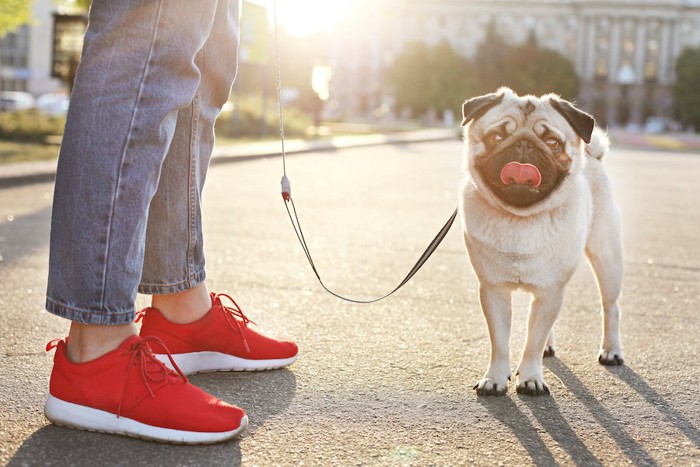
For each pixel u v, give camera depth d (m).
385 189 7.25
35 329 2.39
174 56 1.76
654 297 3.07
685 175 10.84
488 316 2.07
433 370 2.20
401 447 1.77
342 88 67.81
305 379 2.09
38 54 41.75
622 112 65.88
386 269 3.48
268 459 1.70
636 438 1.85
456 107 53.62
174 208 1.97
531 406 2.00
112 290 1.74
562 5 66.12
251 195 6.29
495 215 1.99
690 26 66.00
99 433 1.77
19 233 4.10
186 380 1.79
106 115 1.72
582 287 3.21
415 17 67.38
